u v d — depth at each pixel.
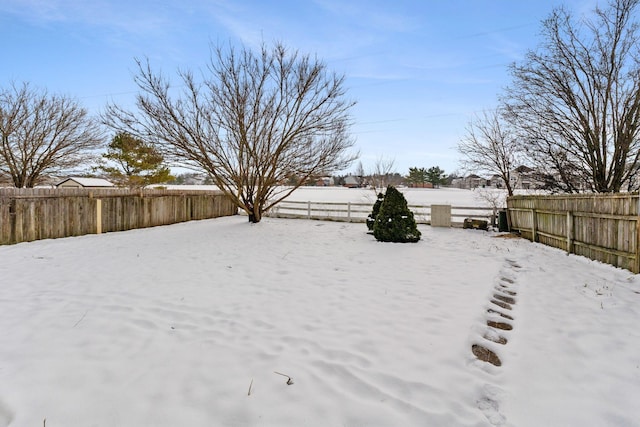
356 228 12.64
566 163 10.85
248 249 8.33
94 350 3.15
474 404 2.43
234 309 4.28
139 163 20.58
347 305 4.45
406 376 2.75
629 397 2.50
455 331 3.63
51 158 17.20
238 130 12.26
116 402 2.38
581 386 2.65
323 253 7.91
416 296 4.81
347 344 3.32
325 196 31.25
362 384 2.62
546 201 8.79
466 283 5.45
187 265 6.62
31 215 9.01
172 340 3.38
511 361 3.05
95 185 20.89
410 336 3.50
